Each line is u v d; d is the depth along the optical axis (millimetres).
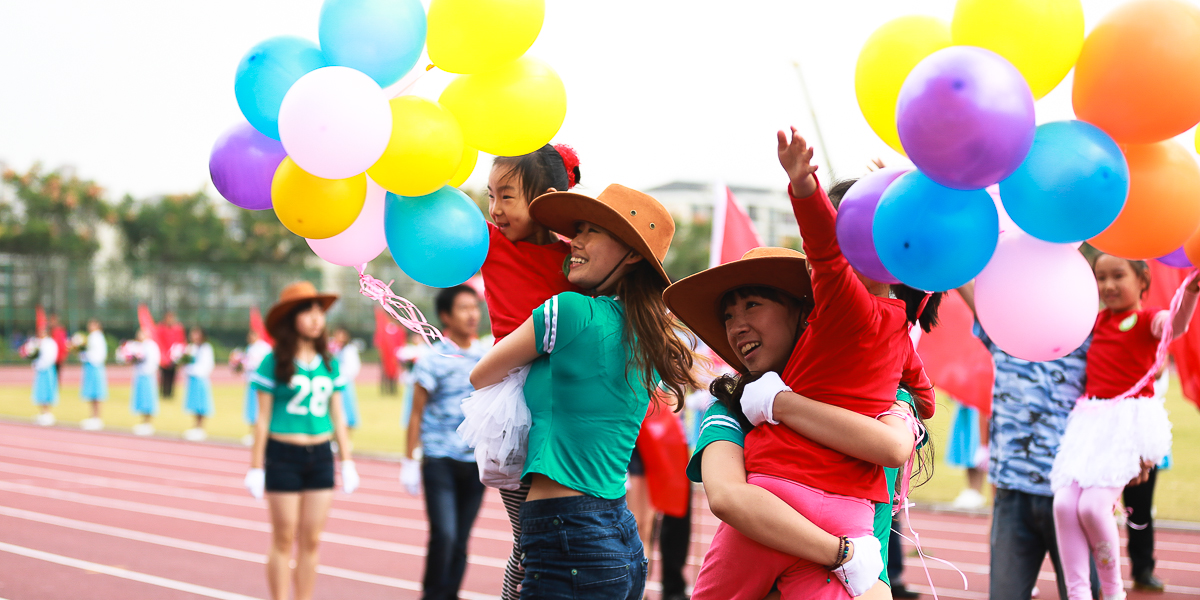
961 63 2068
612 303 2975
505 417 2900
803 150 2221
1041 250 2510
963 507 10203
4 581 6785
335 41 2756
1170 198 2541
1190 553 7977
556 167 3281
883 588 2523
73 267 43094
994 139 2053
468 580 6996
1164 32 2326
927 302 2846
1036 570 4602
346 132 2539
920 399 2936
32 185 54312
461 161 3098
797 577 2514
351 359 20234
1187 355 5047
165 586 6758
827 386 2492
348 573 7281
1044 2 2271
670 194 75438
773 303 2658
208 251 58094
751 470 2590
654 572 7203
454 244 2975
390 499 11070
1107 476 4289
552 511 2814
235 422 20688
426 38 2854
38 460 14375
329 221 2881
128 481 12305
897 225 2246
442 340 3279
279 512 5379
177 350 28125
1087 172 2303
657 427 5512
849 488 2504
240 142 2910
